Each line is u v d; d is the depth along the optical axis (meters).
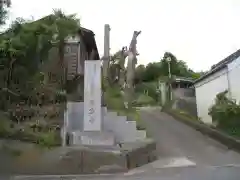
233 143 14.82
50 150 10.64
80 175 9.64
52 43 15.67
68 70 18.77
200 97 24.28
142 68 45.22
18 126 12.21
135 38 22.05
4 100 13.88
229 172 9.42
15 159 10.20
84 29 19.84
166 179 8.52
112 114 14.52
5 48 13.86
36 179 8.97
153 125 20.75
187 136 17.58
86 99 12.65
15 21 14.83
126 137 14.13
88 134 12.18
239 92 19.12
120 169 10.29
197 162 11.59
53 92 15.03
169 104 30.25
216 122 18.91
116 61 22.86
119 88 21.66
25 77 14.88
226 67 20.11
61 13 16.30
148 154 12.27
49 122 12.81
